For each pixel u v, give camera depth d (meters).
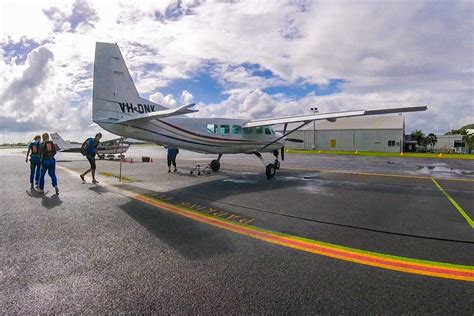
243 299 2.74
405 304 2.65
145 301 2.71
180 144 11.09
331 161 22.67
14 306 2.61
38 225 5.11
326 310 2.56
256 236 4.55
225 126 12.23
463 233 4.71
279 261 3.60
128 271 3.33
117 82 9.70
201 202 7.07
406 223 5.29
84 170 14.71
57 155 32.44
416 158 27.84
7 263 3.54
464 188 9.42
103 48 9.48
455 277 3.18
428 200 7.44
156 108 10.70
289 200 7.35
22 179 11.27
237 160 23.25
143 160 21.00
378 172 14.36
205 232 4.75
